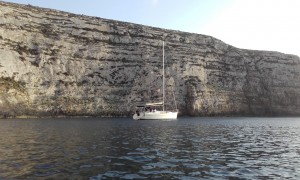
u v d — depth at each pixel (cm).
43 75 7712
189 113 9306
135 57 9206
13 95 7075
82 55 8481
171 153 2042
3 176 1336
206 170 1558
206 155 2002
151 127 4381
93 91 8281
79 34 8644
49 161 1680
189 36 10506
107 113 8225
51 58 7994
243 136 3350
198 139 2895
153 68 9281
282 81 11631
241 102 10531
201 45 10538
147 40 9581
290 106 11475
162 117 7031
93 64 8562
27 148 2141
